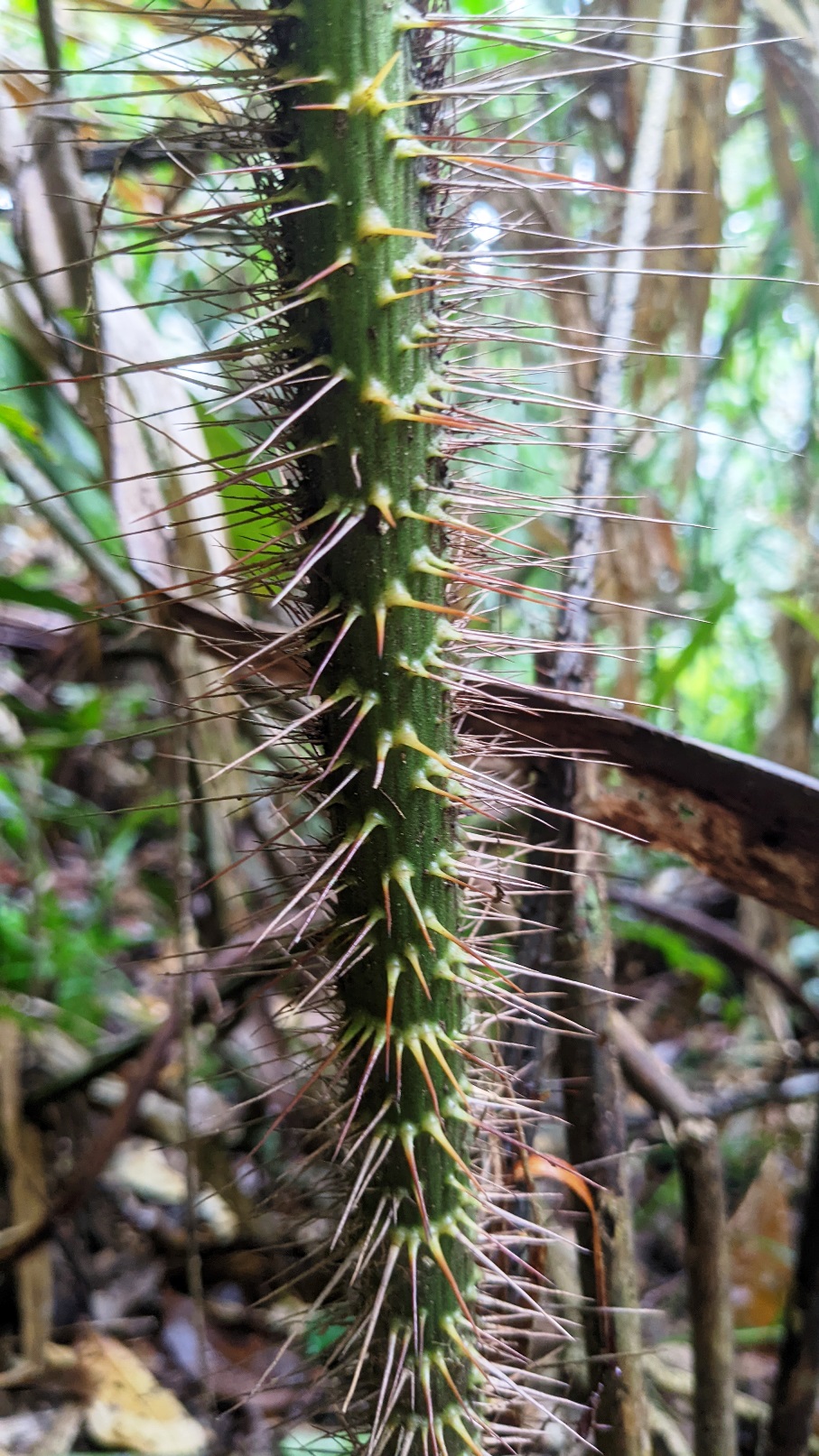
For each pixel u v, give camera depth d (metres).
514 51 0.46
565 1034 0.33
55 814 0.64
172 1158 0.59
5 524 0.88
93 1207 0.56
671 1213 0.59
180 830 0.40
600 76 0.48
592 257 0.52
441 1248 0.26
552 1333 0.34
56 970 0.61
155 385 0.41
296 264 0.23
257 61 0.24
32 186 0.38
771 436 0.68
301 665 0.27
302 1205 0.35
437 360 0.24
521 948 0.35
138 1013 0.69
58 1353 0.48
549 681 0.36
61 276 0.38
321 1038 0.37
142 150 0.36
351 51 0.21
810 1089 0.49
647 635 0.66
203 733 0.46
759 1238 0.53
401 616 0.23
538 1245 0.33
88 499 0.40
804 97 0.50
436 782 0.24
